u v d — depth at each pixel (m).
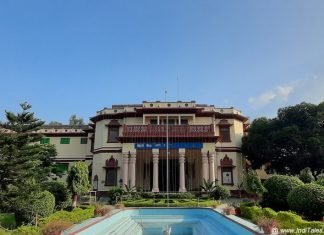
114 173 37.78
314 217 13.52
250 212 16.19
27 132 20.31
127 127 35.19
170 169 38.25
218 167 37.75
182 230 18.94
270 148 36.19
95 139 40.31
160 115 37.97
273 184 17.23
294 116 36.50
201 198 30.36
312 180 21.44
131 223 20.08
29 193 17.34
